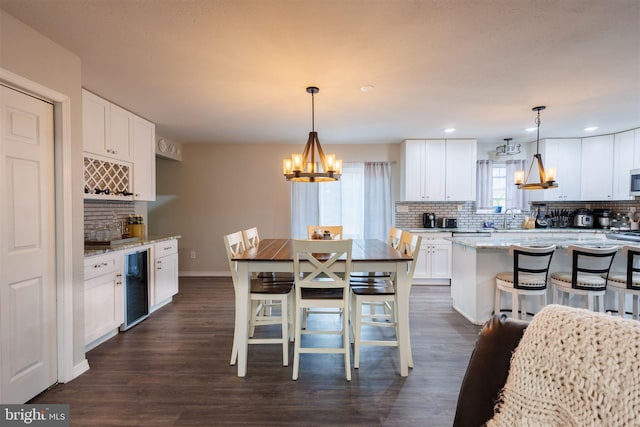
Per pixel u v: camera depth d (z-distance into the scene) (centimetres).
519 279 279
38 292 197
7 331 178
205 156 538
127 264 306
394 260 225
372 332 304
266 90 284
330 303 225
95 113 290
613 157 462
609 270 288
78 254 222
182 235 539
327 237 316
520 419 79
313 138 283
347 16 174
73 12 171
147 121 378
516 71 245
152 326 319
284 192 539
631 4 163
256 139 501
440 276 479
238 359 226
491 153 532
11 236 179
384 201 527
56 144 208
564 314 81
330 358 254
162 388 210
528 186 350
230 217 541
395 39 199
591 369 70
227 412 186
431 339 287
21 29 180
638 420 62
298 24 182
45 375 203
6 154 177
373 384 215
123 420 178
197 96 299
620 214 495
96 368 235
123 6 166
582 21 179
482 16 175
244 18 176
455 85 274
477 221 532
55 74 203
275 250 271
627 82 268
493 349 94
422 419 180
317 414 184
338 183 534
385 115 366
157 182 538
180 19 177
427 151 496
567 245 293
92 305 260
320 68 239
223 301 401
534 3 163
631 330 70
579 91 289
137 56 220
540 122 399
